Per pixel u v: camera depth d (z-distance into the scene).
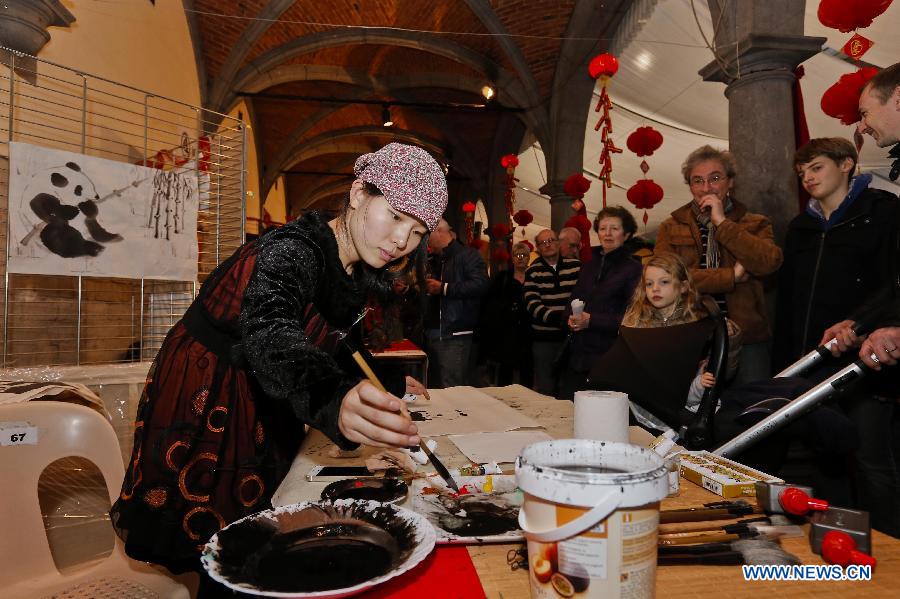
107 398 2.07
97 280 3.37
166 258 2.64
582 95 8.51
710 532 0.71
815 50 3.27
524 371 4.78
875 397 1.91
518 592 0.59
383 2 8.59
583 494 0.46
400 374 1.51
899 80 1.71
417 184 0.96
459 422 1.43
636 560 0.46
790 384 1.50
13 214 2.12
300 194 20.92
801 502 0.70
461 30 9.03
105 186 2.38
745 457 1.48
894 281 1.46
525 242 5.00
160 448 1.04
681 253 2.73
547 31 8.38
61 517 1.47
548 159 9.30
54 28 3.38
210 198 3.31
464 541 0.71
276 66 9.72
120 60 4.43
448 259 4.44
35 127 3.18
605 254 3.15
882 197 2.13
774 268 2.31
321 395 0.79
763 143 3.31
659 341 1.80
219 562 0.63
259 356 0.83
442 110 12.89
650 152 4.69
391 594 0.59
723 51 3.41
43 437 1.22
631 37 6.27
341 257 1.10
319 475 1.03
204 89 7.78
